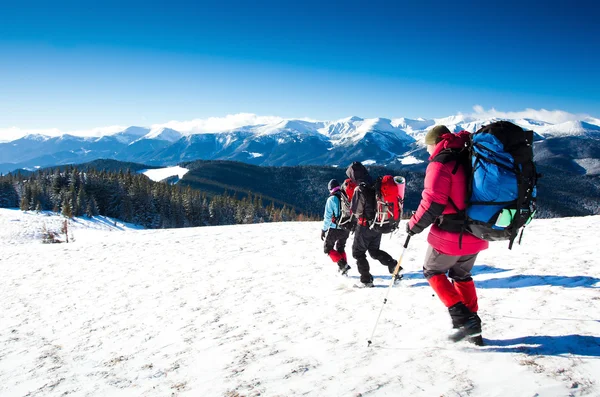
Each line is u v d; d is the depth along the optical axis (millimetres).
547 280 4520
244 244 11422
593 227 8188
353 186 5863
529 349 2756
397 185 4938
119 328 5340
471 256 3119
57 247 14500
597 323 3006
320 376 2869
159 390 3211
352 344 3434
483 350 2857
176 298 6449
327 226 6164
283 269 7613
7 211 90812
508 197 2594
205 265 8906
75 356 4508
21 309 7051
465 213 2785
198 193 129875
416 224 3021
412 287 5137
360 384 2615
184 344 4309
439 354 2895
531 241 7266
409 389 2445
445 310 3936
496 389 2293
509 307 3740
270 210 139375
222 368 3406
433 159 2947
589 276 4410
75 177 105625
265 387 2855
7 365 4512
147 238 14805
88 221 89250
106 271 9531
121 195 106500
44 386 3752
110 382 3588
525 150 2625
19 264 11773
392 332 3549
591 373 2324
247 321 4766
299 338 3844
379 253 5551
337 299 5094
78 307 6746
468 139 2930
